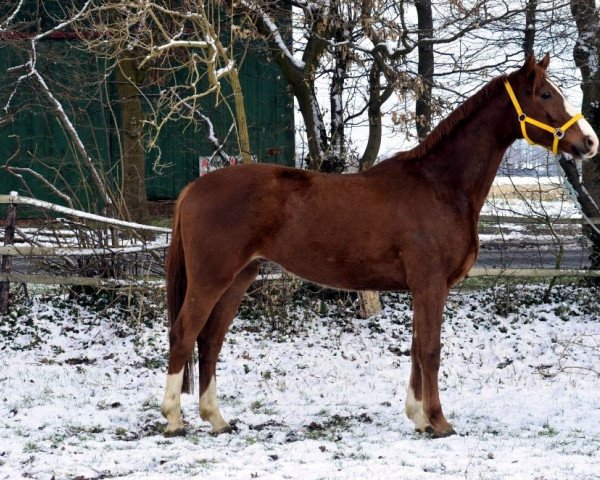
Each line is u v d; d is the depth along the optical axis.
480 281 13.68
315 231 6.05
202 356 6.38
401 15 10.67
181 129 18.30
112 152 18.28
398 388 8.09
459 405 7.33
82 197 18.33
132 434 6.26
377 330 10.90
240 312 11.18
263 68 17.12
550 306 12.16
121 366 8.82
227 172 6.18
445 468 5.18
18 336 9.74
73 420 6.61
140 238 10.73
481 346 10.13
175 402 6.13
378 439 6.03
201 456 5.47
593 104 13.02
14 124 18.88
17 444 5.80
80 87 14.87
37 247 10.31
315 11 11.31
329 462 5.32
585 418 6.81
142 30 10.48
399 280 6.23
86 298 11.00
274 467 5.21
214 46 10.18
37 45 14.66
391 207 6.12
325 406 7.31
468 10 10.96
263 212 6.02
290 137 15.29
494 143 6.34
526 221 12.32
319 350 9.88
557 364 9.18
